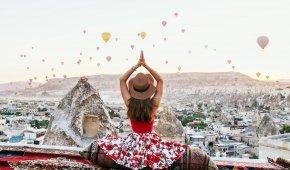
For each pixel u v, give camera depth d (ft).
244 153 239.09
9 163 15.33
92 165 14.48
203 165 11.37
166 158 11.29
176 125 42.27
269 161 16.90
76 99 34.12
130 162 11.32
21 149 17.57
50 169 14.75
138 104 11.51
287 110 573.33
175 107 618.85
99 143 11.78
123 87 11.91
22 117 435.12
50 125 33.63
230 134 318.45
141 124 11.64
